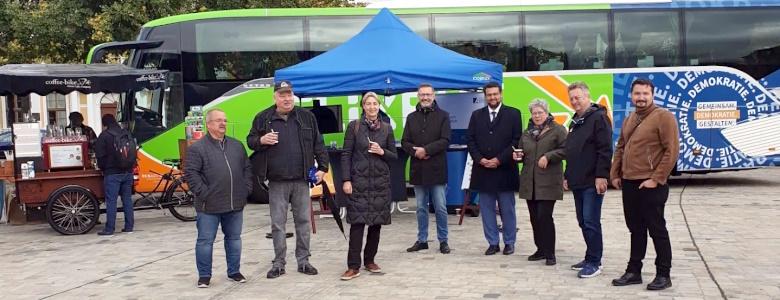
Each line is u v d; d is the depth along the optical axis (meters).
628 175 6.50
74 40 20.77
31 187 10.80
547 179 7.69
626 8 14.68
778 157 14.63
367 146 7.34
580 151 7.05
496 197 8.45
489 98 8.09
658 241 6.54
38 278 7.93
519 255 8.41
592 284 6.89
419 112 8.53
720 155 14.64
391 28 10.45
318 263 8.26
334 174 10.38
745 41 14.68
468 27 14.70
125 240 10.34
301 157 7.36
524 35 14.69
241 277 7.41
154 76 11.26
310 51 14.51
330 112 13.48
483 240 9.48
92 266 8.49
